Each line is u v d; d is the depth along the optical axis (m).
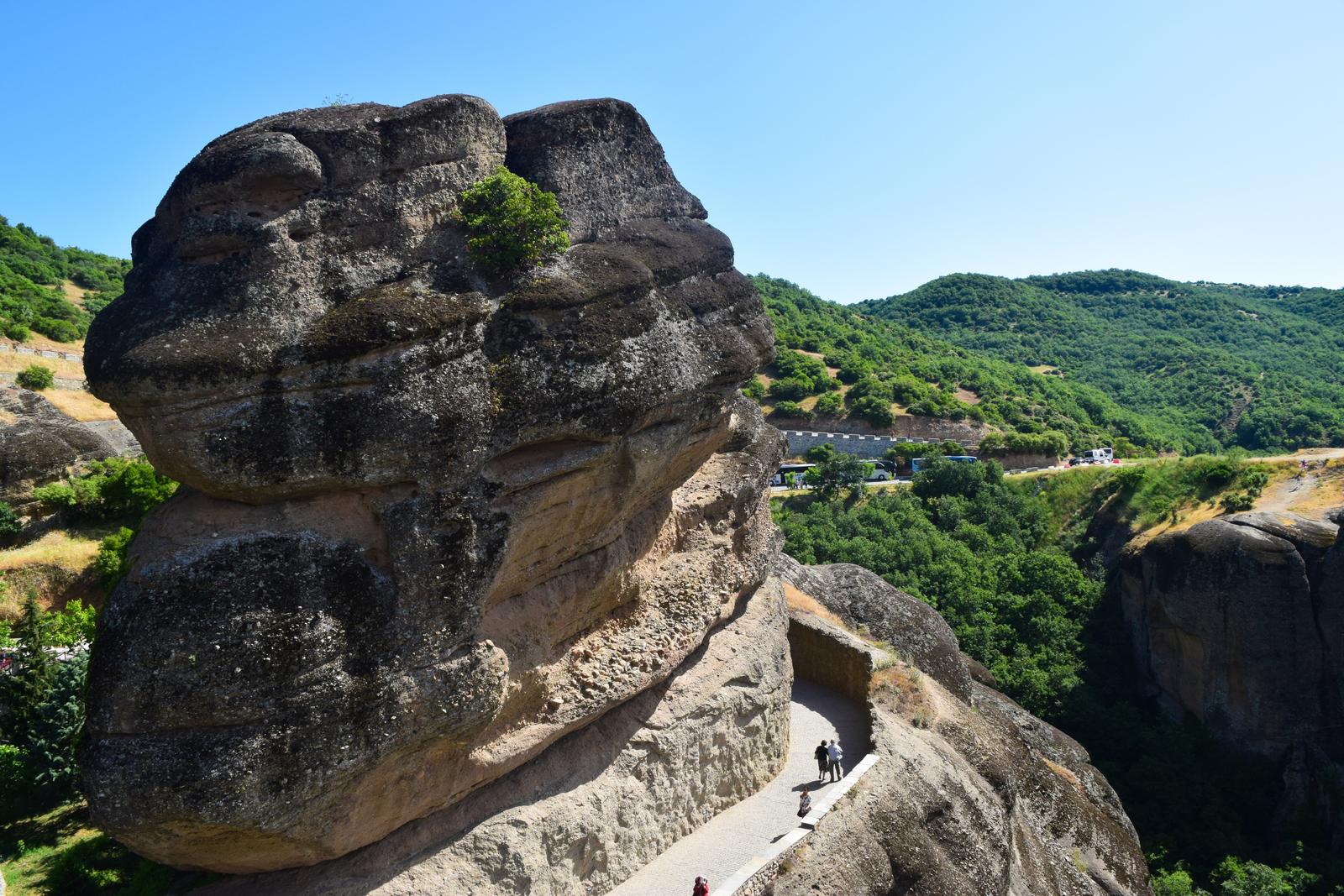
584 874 16.66
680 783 19.08
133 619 11.76
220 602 11.90
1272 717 41.97
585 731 17.86
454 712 13.71
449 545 13.63
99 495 32.69
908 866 19.80
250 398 12.40
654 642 18.94
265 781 11.94
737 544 22.22
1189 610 44.97
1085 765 32.84
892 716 25.36
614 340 15.74
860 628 31.88
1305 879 34.19
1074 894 24.92
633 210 19.31
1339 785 38.72
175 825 11.62
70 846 17.56
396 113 14.79
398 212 14.59
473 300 14.34
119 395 12.05
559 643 17.09
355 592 12.81
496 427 14.14
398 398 13.09
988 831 22.42
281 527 12.71
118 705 11.50
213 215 13.22
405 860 14.41
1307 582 42.50
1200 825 38.47
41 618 21.78
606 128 18.84
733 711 20.70
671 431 17.62
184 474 12.40
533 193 15.81
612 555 17.84
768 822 19.73
